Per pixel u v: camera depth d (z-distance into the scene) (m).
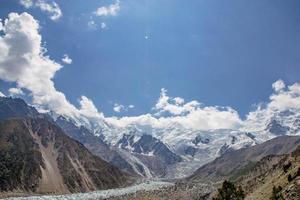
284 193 104.88
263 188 144.00
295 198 99.19
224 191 130.88
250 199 139.62
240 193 130.75
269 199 110.62
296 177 113.62
